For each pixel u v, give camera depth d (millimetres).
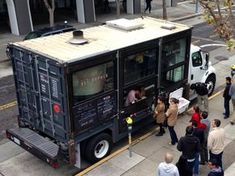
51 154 9836
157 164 10828
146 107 11938
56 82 9500
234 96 12867
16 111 14438
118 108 10945
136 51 10875
